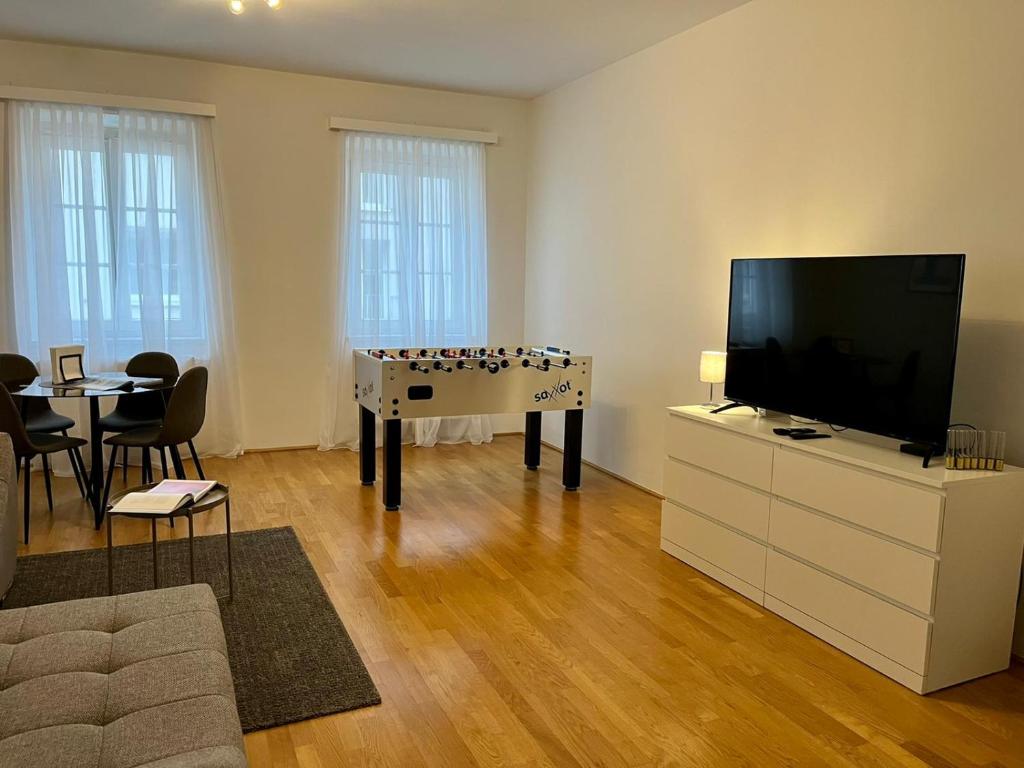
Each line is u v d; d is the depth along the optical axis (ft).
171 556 12.10
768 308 11.51
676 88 15.21
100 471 13.42
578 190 18.83
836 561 9.53
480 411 14.90
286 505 14.98
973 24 9.59
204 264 17.89
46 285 16.52
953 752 7.51
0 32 15.46
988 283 9.53
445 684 8.57
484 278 20.81
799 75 12.28
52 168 16.43
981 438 8.80
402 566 11.98
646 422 16.53
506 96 20.56
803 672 9.02
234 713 5.76
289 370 19.25
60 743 5.21
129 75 16.94
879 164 10.96
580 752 7.39
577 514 14.83
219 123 17.81
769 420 11.66
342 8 13.73
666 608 10.68
